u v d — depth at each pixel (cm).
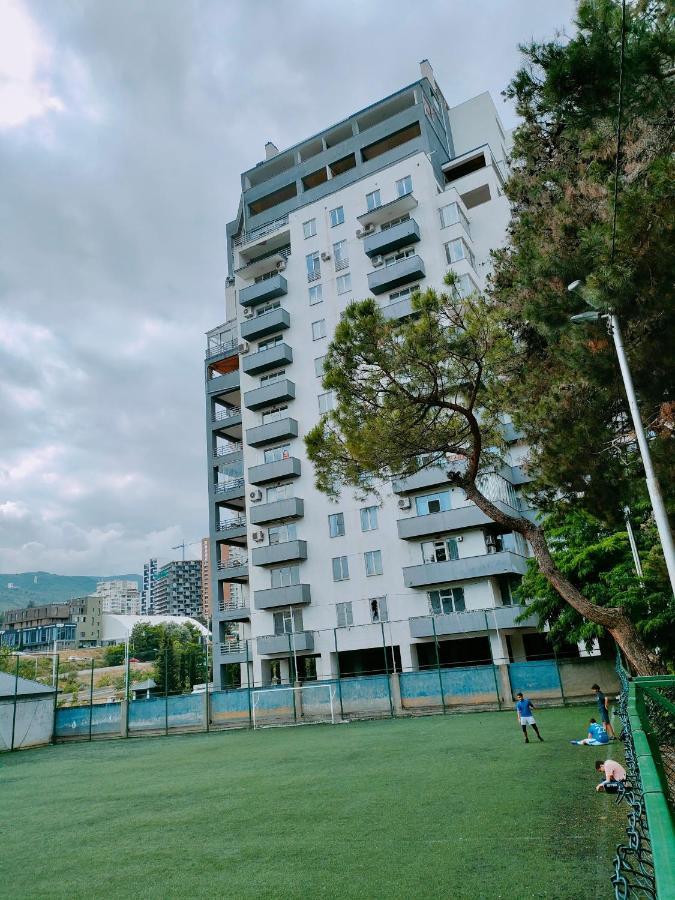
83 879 762
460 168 4281
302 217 4344
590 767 1158
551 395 1159
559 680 2436
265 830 925
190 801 1241
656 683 536
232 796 1246
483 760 1353
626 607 1727
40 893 718
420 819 890
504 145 4753
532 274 1097
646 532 1612
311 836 859
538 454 1223
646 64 685
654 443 1030
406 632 3328
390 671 3409
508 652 3322
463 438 1366
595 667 2391
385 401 1239
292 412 4059
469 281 3572
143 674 6706
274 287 4238
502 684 2536
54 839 1012
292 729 2731
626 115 757
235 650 4069
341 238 4147
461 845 741
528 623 3027
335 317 4047
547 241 1114
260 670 3712
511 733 1780
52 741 3397
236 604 4303
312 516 3781
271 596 3662
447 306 1212
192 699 3181
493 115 4581
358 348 1193
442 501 3369
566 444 1110
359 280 4003
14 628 15438
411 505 3441
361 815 953
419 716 2623
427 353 1177
